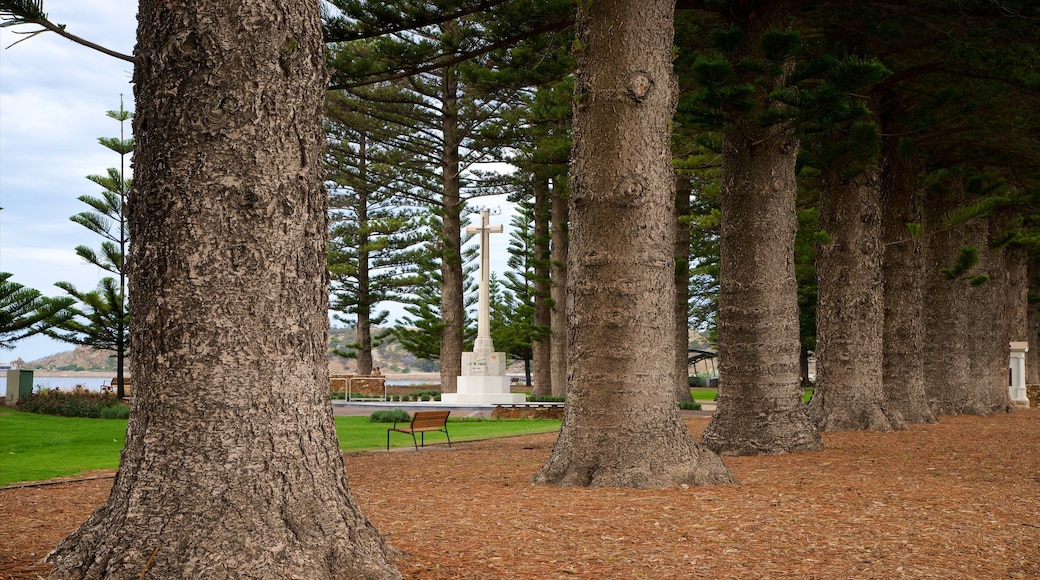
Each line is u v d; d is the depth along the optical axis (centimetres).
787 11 1306
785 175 1256
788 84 1091
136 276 419
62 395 2369
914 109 1548
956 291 2103
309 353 433
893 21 1348
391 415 2127
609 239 879
